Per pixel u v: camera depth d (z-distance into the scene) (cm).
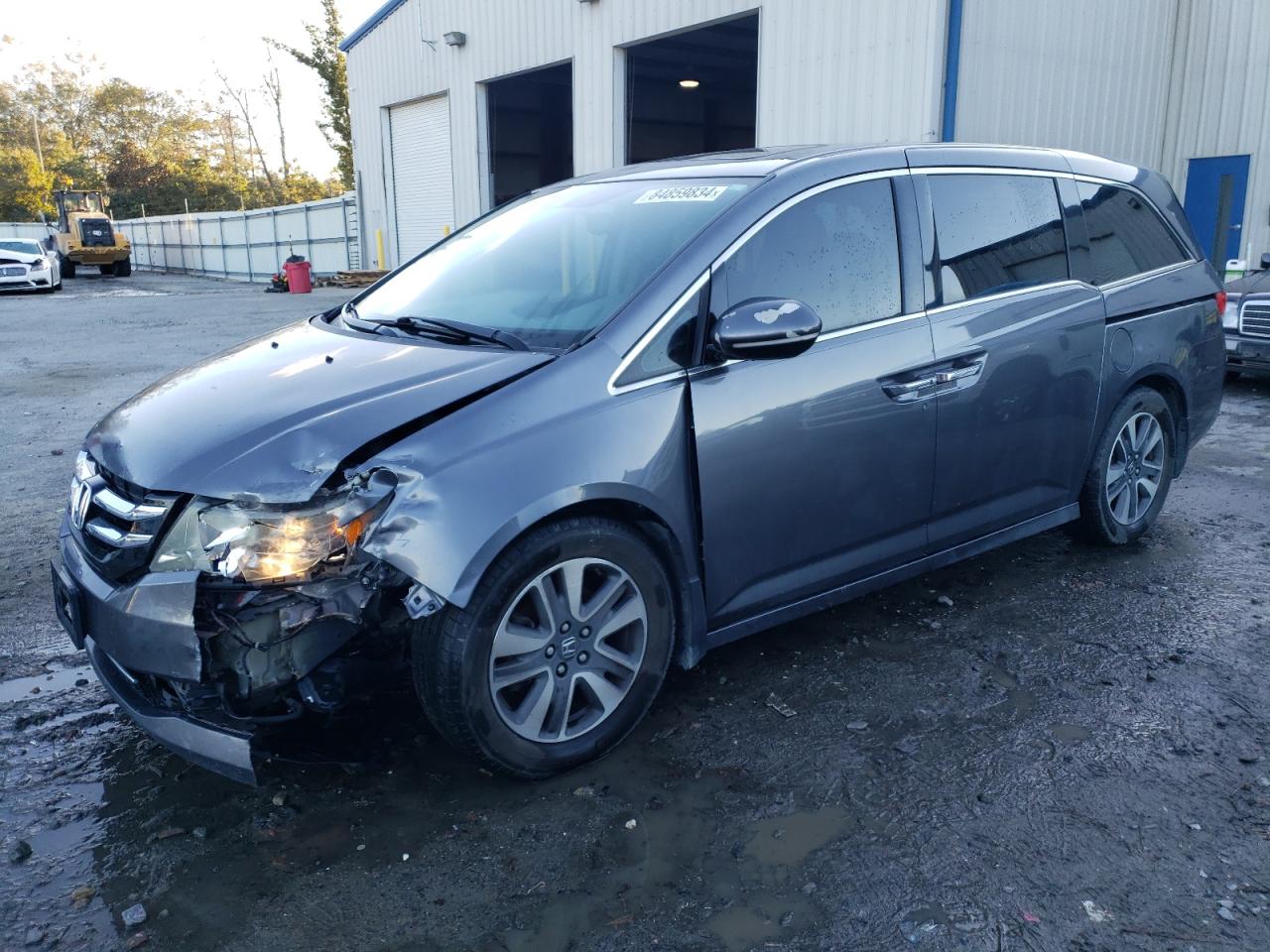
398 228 2317
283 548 246
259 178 7688
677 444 294
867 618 398
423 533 250
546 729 286
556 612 279
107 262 3838
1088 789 282
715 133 2794
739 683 345
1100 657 362
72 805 281
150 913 237
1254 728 314
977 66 1108
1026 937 225
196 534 253
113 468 276
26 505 570
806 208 332
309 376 301
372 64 2236
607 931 229
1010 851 255
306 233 3128
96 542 276
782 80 1261
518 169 2648
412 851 259
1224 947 222
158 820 273
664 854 256
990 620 395
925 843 259
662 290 301
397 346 321
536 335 308
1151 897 238
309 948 226
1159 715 322
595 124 1592
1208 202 1330
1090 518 444
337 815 274
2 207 7419
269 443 261
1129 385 433
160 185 7231
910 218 357
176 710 264
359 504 249
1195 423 479
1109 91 1259
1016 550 473
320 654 253
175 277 4003
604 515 289
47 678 358
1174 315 451
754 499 312
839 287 335
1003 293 382
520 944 226
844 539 342
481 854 257
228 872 252
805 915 233
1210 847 256
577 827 268
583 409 279
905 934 227
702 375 301
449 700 264
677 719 322
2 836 267
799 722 319
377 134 2291
